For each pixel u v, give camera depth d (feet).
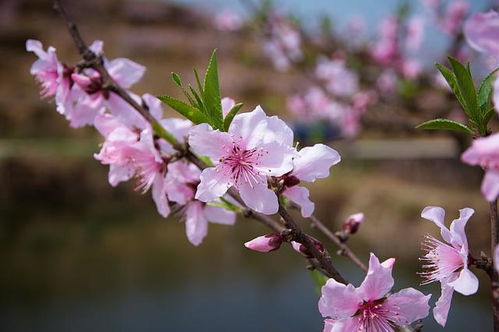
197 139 4.30
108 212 49.21
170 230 43.80
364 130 19.39
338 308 4.15
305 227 35.06
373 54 18.84
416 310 4.18
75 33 6.14
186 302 29.01
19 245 39.55
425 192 35.55
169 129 6.18
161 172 5.96
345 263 27.76
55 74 6.38
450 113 14.69
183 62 99.25
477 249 24.41
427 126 4.00
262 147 4.28
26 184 51.62
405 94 16.05
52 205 50.96
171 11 117.08
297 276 32.19
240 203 5.39
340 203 40.47
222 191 4.26
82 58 6.14
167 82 85.25
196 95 4.62
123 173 6.02
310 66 19.13
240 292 30.14
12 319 27.50
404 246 32.81
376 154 48.60
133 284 31.94
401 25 17.33
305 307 27.86
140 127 6.09
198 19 115.14
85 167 53.83
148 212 49.57
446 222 31.19
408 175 40.40
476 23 3.01
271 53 19.94
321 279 5.07
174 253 37.78
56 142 65.36
